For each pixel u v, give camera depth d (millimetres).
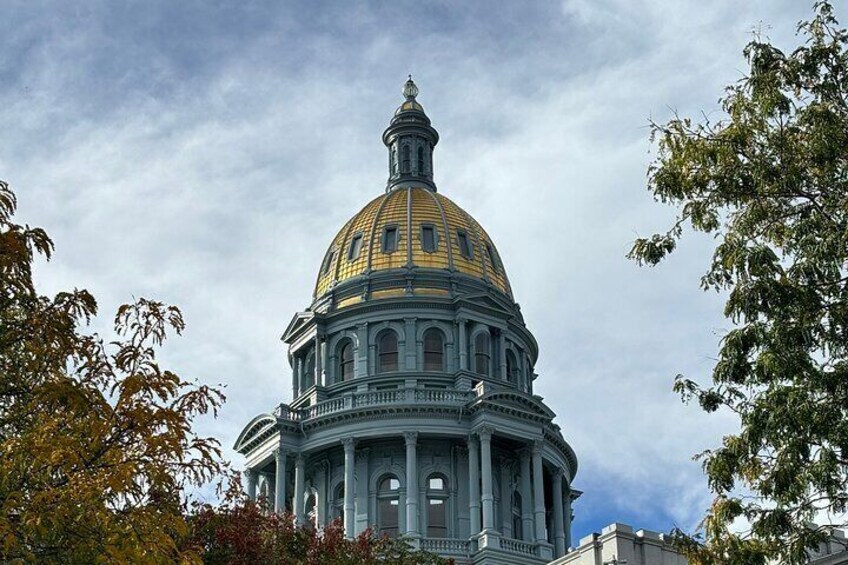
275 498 90500
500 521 89125
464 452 90438
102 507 23438
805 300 28625
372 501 89188
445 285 97875
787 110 29859
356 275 98750
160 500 25891
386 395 90812
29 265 25531
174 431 24984
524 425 90062
